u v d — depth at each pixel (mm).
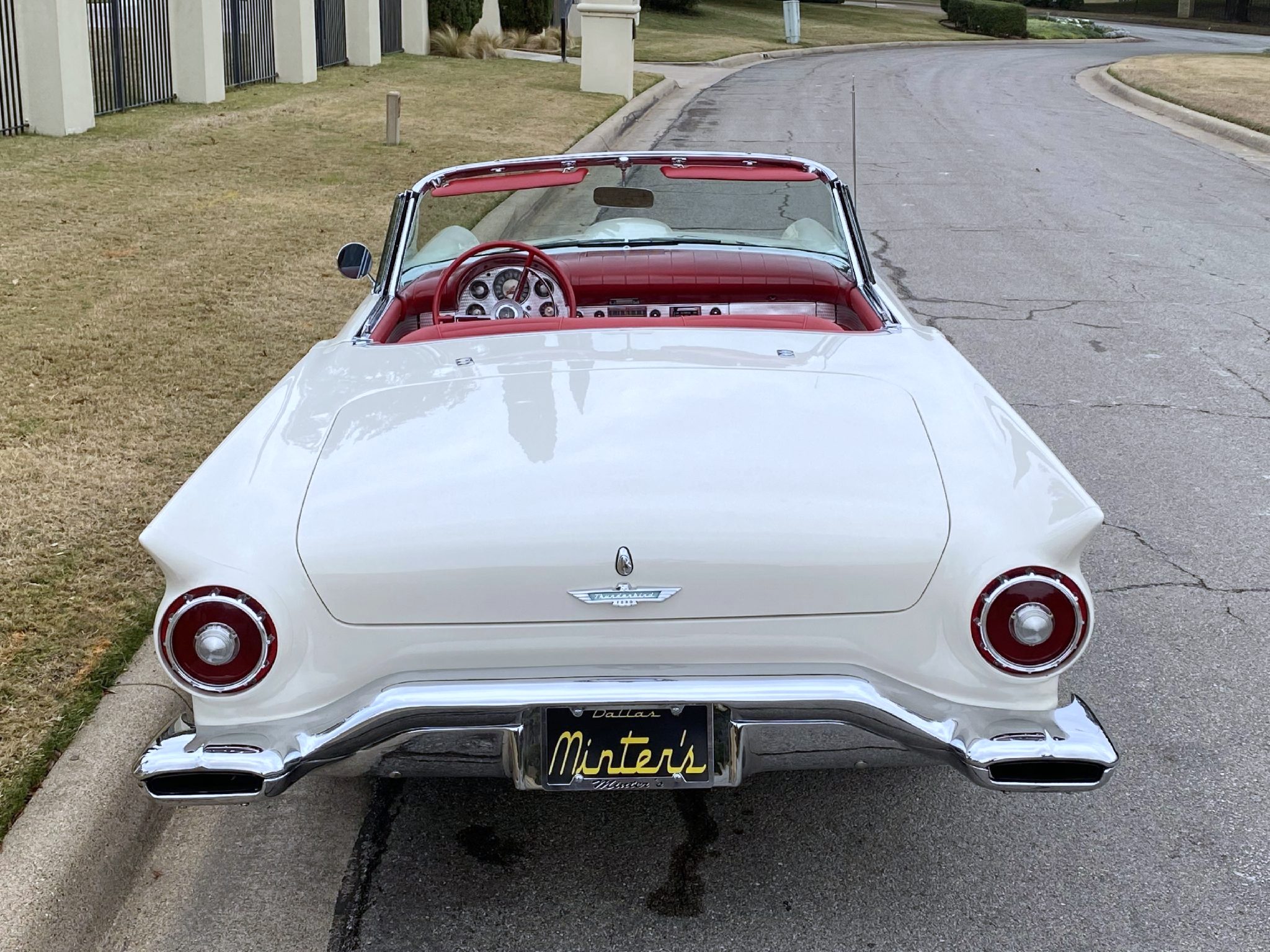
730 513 2350
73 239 8344
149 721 3055
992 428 2723
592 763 2398
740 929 2629
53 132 12555
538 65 23812
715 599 2330
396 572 2316
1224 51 43562
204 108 15312
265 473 2551
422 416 2729
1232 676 3600
